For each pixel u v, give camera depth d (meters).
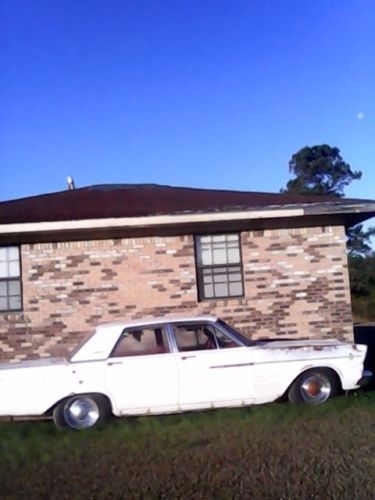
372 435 6.04
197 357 7.23
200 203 10.96
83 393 6.99
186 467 5.29
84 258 10.47
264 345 7.55
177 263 10.60
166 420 7.11
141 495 4.64
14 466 5.55
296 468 5.12
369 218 11.04
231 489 4.68
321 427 6.44
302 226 10.82
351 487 4.61
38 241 10.42
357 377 7.57
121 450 5.93
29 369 6.96
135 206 10.91
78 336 10.36
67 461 5.65
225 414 7.20
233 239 10.82
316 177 42.25
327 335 10.70
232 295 10.74
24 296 10.36
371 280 33.56
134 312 10.46
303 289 10.72
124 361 7.10
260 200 11.05
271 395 7.37
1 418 7.30
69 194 12.43
